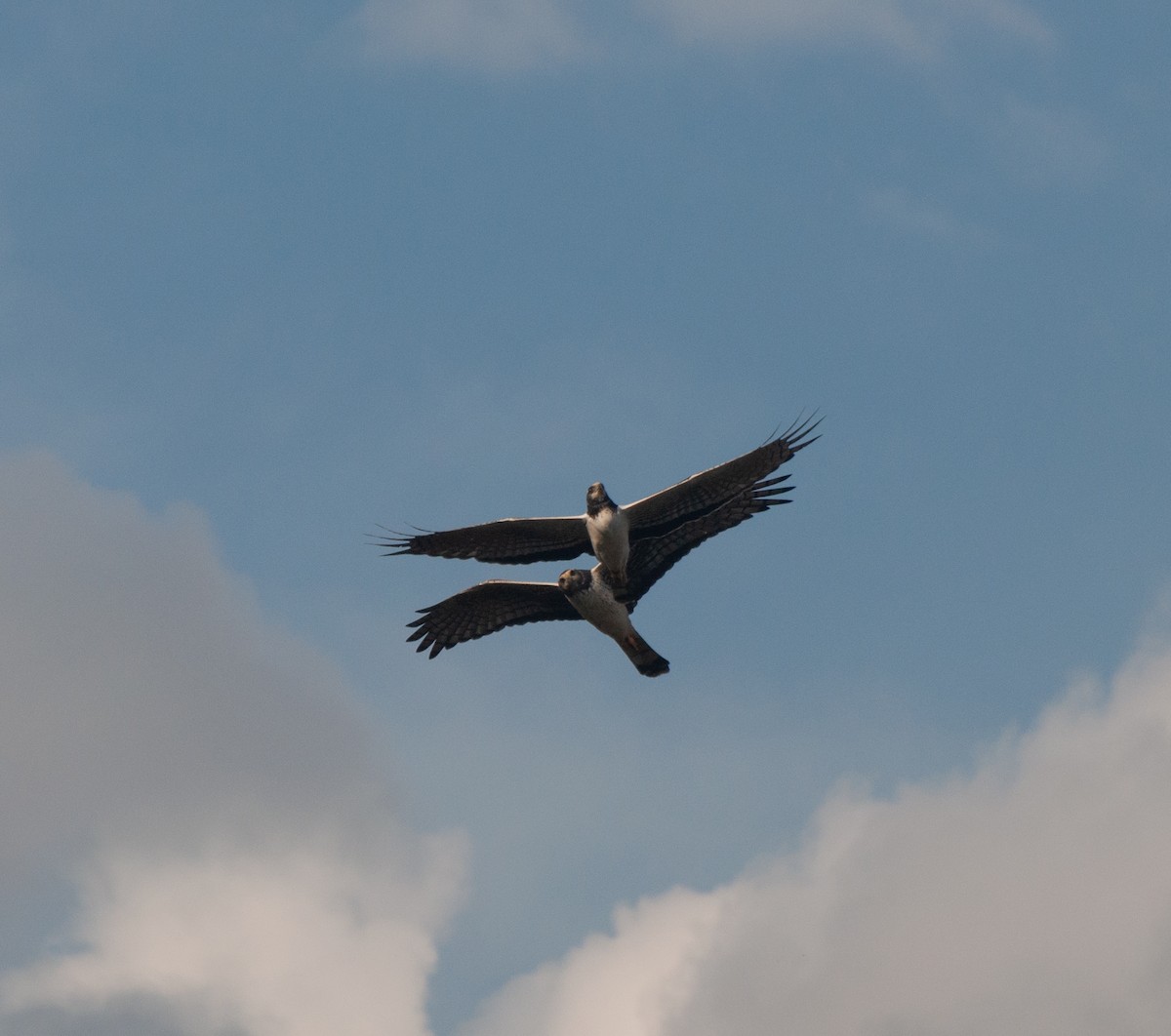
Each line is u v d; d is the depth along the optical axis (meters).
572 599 44.16
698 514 44.38
